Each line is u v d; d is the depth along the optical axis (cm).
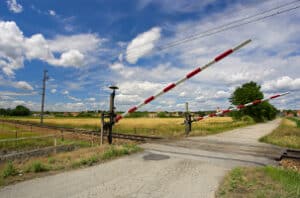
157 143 1199
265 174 598
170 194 475
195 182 551
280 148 1081
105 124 1061
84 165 711
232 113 5675
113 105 1078
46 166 674
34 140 2048
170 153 909
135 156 847
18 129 3275
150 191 493
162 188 511
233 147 1087
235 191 480
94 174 618
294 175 593
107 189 504
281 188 487
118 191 491
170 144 1159
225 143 1230
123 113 1011
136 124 3647
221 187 511
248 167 680
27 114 11306
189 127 1706
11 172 612
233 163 754
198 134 1739
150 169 670
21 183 543
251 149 1039
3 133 2703
